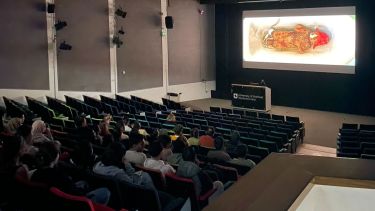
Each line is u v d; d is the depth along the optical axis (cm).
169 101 1470
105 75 1459
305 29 1535
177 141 618
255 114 1346
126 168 476
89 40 1402
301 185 146
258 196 138
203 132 946
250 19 1661
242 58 1712
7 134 632
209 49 1781
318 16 1505
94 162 498
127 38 1511
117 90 1499
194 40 1730
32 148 504
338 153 819
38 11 1266
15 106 1002
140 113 1222
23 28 1238
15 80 1234
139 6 1534
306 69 1555
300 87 1620
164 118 1154
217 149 667
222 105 1666
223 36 1764
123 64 1508
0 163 446
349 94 1520
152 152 512
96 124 888
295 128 1125
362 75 1483
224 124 1088
